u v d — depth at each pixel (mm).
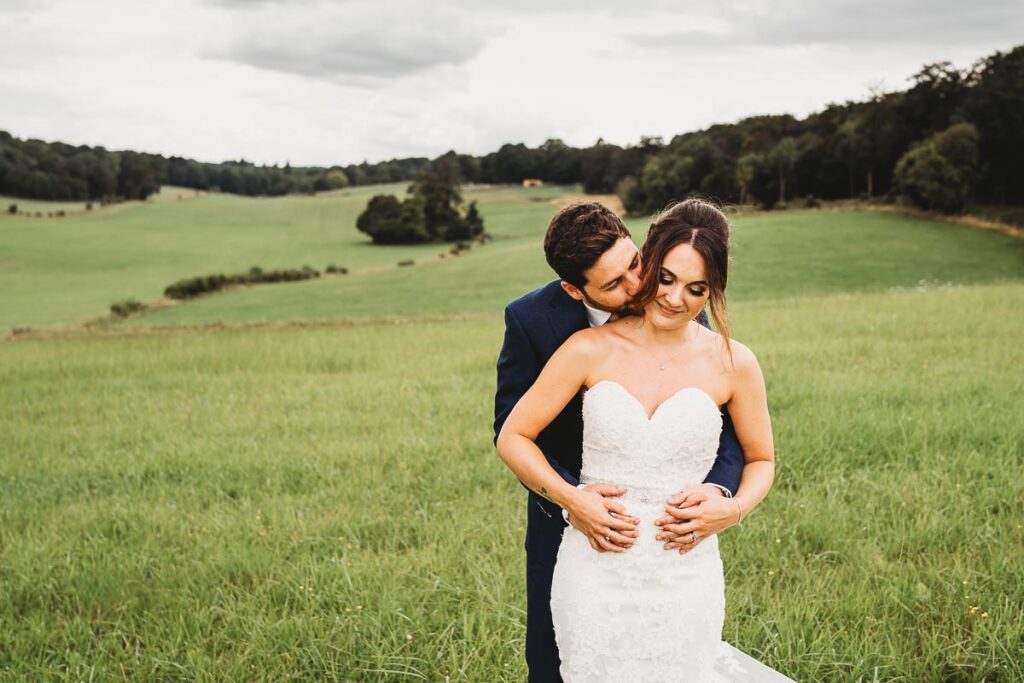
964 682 3150
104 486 6281
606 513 2275
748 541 4414
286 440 7262
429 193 84312
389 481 5867
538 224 88500
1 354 16078
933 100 70062
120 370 12477
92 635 3727
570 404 2535
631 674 2357
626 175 113438
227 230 86688
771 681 2988
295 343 15320
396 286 44219
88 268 61781
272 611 3848
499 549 4402
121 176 124875
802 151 79062
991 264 39438
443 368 11086
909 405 6926
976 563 3957
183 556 4578
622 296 2297
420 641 3545
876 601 3650
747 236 48688
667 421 2330
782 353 10141
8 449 7539
